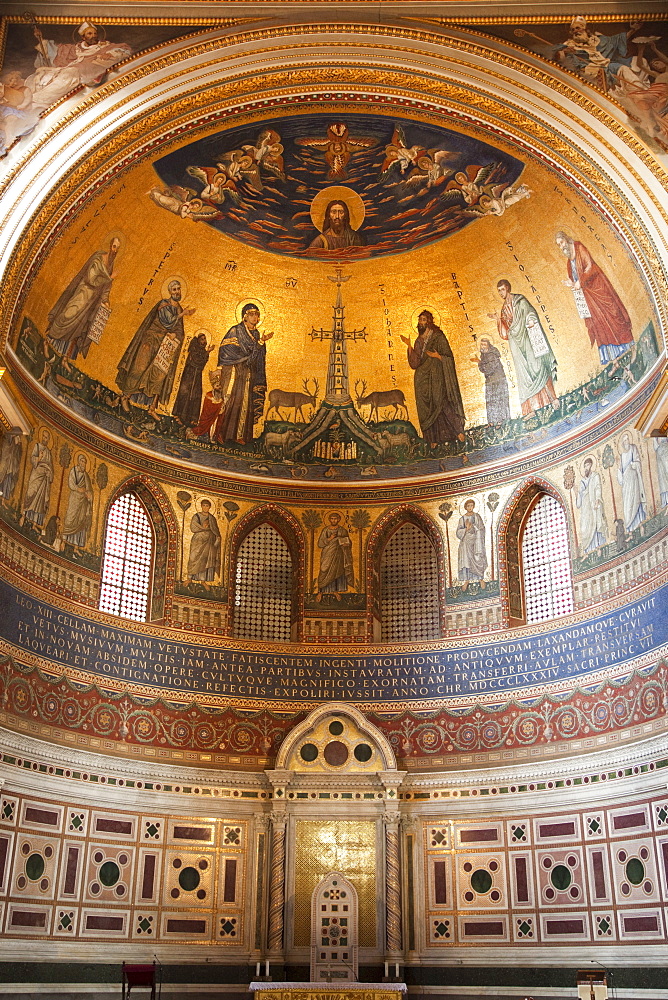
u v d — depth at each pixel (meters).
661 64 19.34
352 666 24.94
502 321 24.94
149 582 24.53
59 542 22.44
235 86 20.55
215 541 25.34
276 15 19.77
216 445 25.91
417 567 25.78
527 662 23.47
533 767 22.50
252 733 24.19
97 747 22.16
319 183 23.30
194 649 24.30
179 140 21.34
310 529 26.09
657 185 19.56
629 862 20.39
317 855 23.23
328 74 20.58
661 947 19.38
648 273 20.05
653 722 20.56
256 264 24.94
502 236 23.80
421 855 23.11
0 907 19.36
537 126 20.56
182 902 22.27
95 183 20.77
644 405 21.98
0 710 20.12
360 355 26.28
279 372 26.27
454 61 20.20
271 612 25.55
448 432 26.02
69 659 22.08
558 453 24.27
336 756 23.95
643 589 21.44
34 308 21.95
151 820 22.47
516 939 21.66
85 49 19.66
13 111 19.55
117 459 24.25
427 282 25.19
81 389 23.62
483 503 25.28
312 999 19.75
